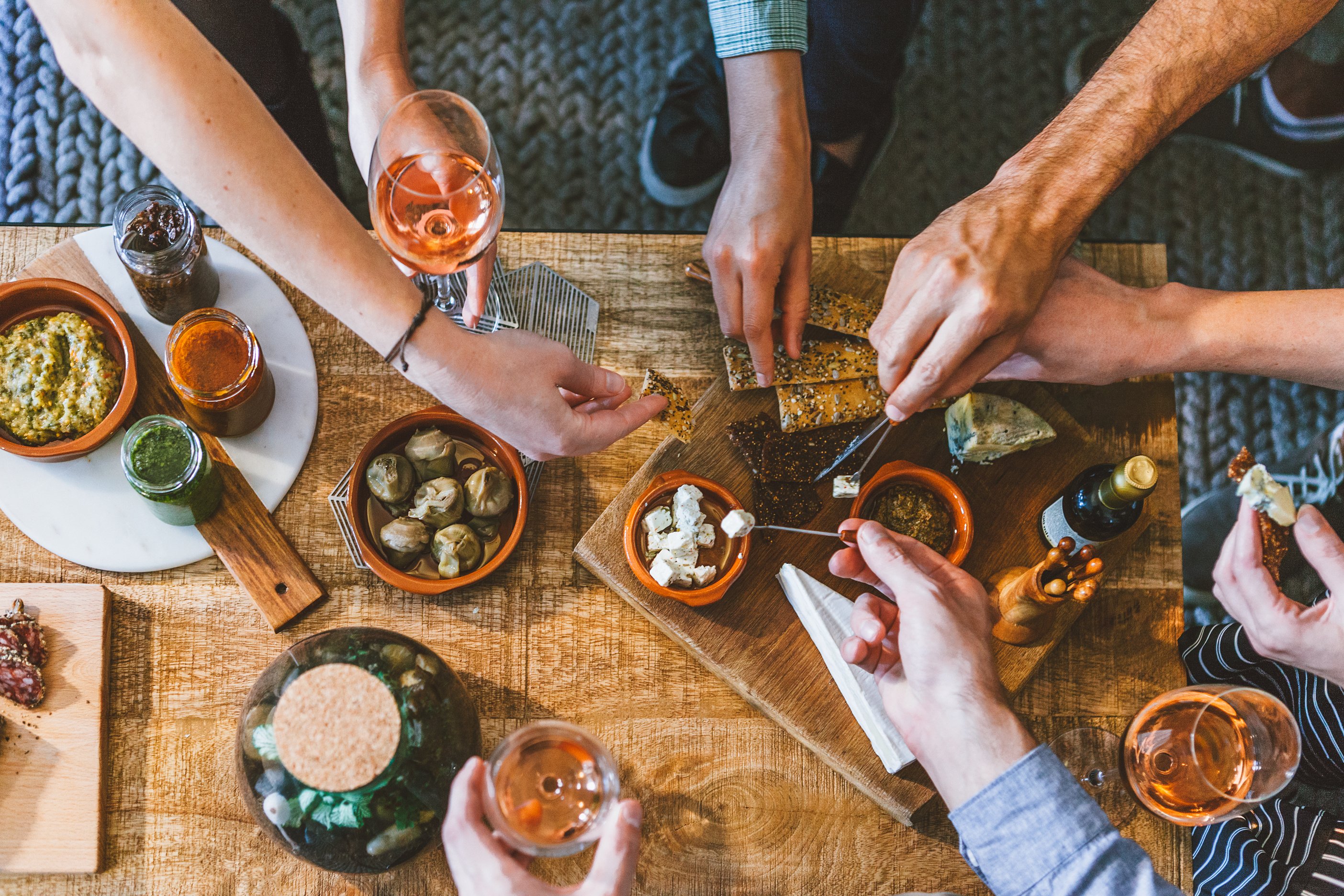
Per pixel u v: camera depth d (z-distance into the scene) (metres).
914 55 2.05
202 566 1.12
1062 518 1.16
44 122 1.84
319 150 1.62
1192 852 1.15
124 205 1.10
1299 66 1.95
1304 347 1.12
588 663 1.14
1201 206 2.05
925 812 1.12
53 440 1.09
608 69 1.98
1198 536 1.75
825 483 1.19
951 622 0.93
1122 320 1.13
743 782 1.12
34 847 1.04
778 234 1.15
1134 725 1.02
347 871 0.91
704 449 1.19
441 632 1.13
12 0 1.86
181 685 1.10
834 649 1.11
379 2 1.12
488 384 0.92
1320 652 0.99
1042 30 2.07
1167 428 1.26
